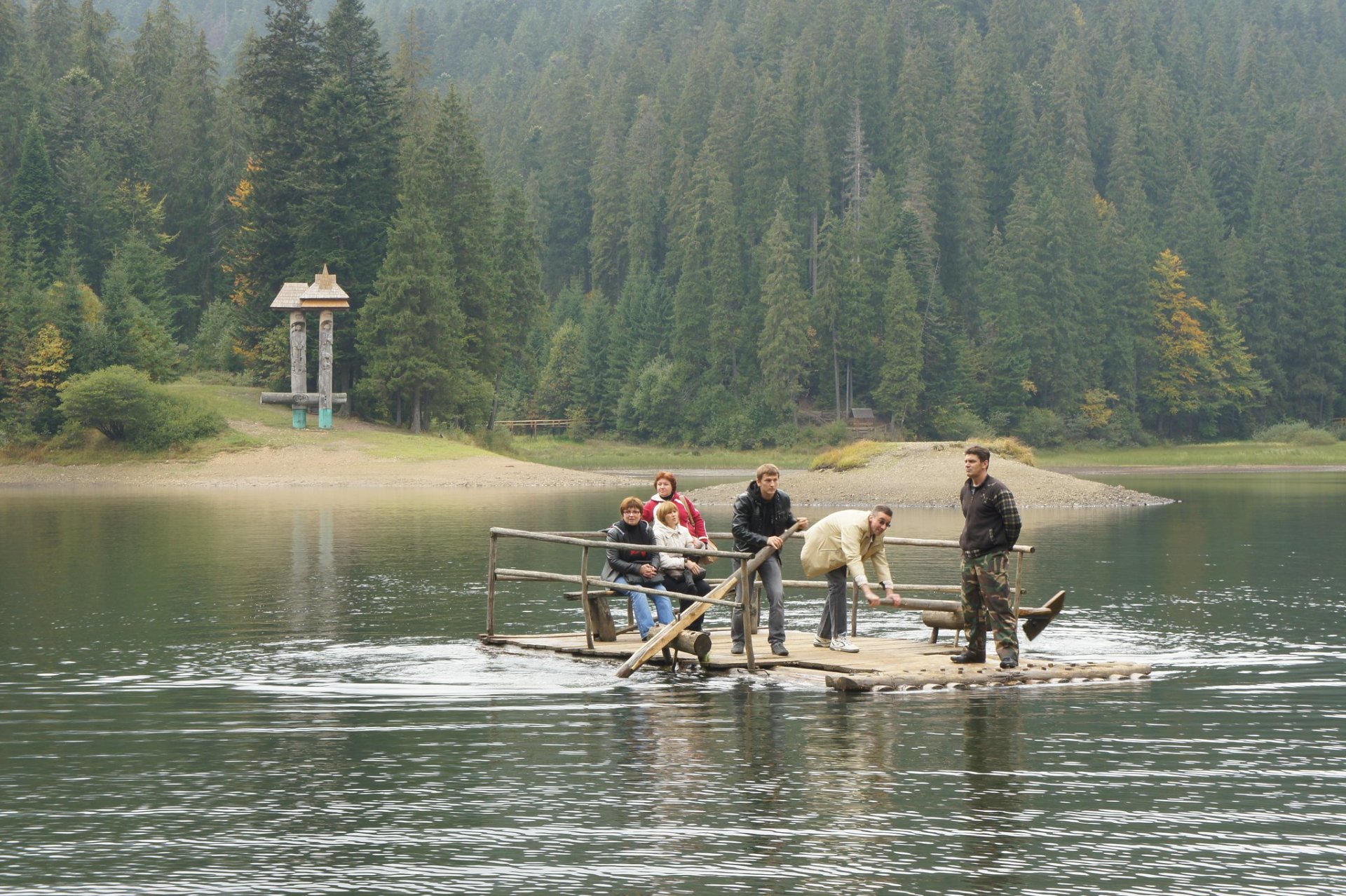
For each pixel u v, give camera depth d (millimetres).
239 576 44062
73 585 41219
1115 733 20625
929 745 19812
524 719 21781
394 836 15258
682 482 137125
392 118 158125
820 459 105188
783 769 18281
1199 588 41406
